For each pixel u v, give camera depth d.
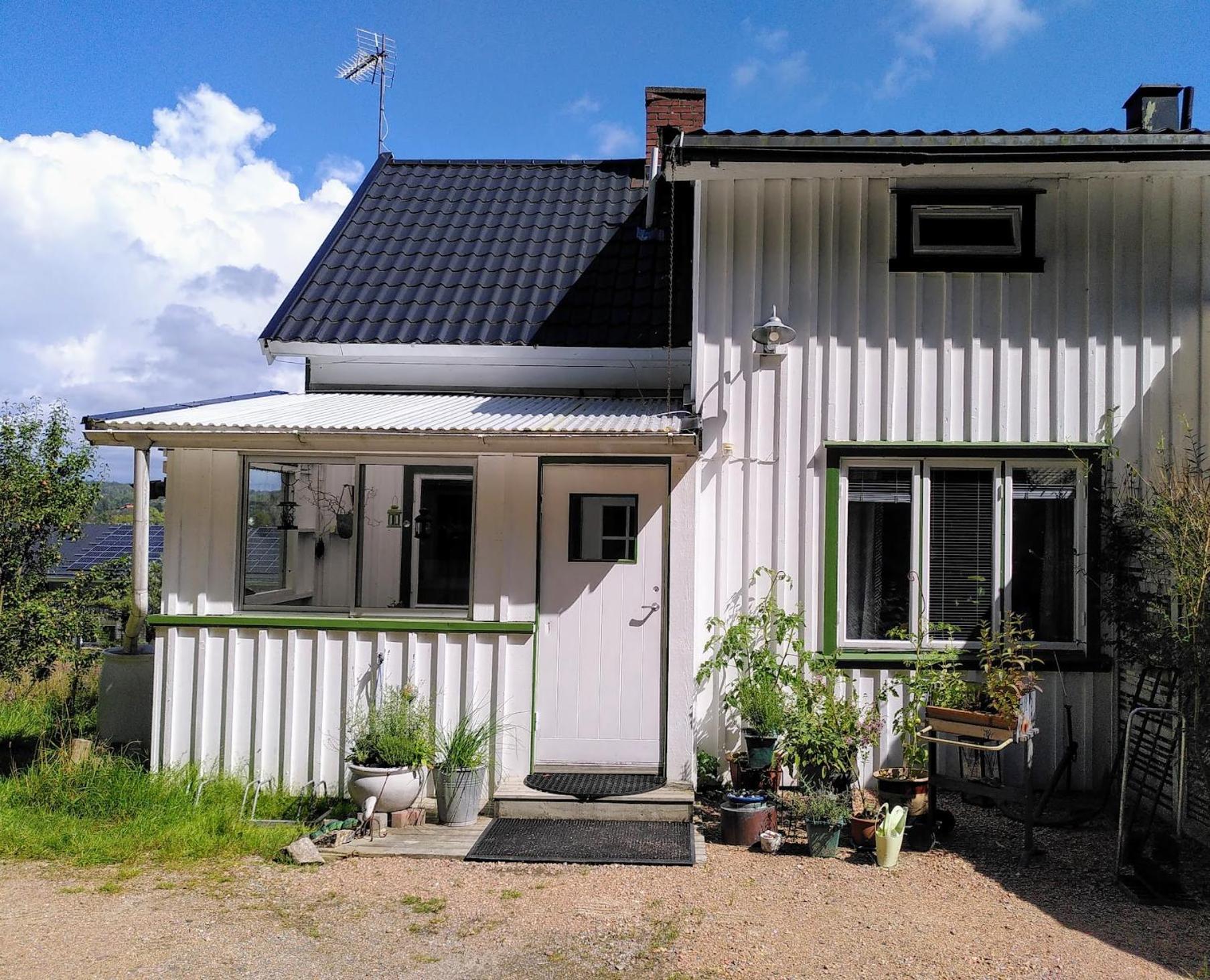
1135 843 6.75
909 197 8.89
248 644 8.24
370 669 8.20
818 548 8.81
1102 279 8.78
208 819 7.45
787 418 8.89
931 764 7.42
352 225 12.56
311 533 8.64
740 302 8.96
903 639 8.74
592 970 5.21
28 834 7.15
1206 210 8.71
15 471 12.11
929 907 6.07
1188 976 5.11
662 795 7.75
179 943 5.55
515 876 6.62
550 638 8.34
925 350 8.85
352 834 7.31
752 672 8.62
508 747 8.17
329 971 5.21
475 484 8.34
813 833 7.03
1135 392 8.72
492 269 11.56
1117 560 8.36
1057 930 5.70
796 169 8.64
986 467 8.77
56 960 5.32
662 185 13.08
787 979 5.08
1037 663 8.51
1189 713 7.03
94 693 12.48
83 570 12.93
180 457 8.40
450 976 5.15
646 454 7.93
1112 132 8.15
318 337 10.29
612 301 10.88
